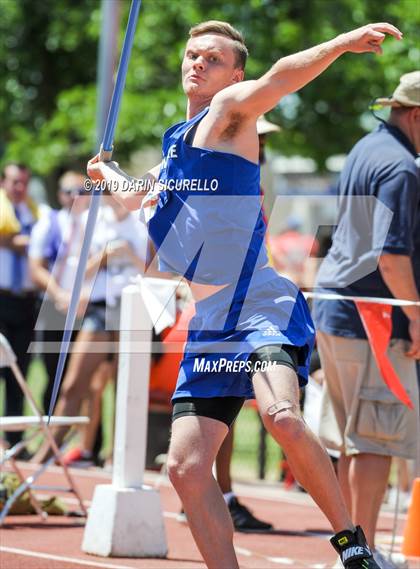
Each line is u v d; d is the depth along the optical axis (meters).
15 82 56.62
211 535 13.03
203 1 45.69
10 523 22.50
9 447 32.84
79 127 49.41
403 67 42.00
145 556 19.48
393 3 43.31
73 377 29.98
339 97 45.19
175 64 45.88
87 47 56.00
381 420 17.44
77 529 22.11
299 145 45.97
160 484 29.20
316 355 24.91
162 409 31.44
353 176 17.62
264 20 44.53
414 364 17.89
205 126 13.05
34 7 56.16
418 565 19.34
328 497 13.09
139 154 51.78
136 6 13.82
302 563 19.52
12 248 33.06
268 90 12.52
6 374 33.28
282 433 12.75
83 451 31.78
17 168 33.47
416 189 17.41
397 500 19.62
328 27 44.06
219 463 22.81
